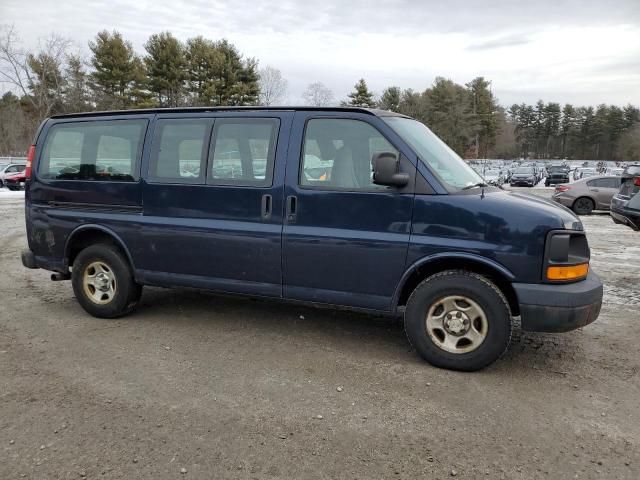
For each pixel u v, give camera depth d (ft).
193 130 15.48
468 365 12.82
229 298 19.65
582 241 12.96
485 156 333.62
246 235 14.58
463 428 10.34
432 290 12.91
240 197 14.67
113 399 11.41
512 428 10.36
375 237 13.25
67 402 11.27
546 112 381.60
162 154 15.88
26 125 165.58
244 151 14.79
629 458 9.39
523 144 391.45
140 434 10.02
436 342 13.12
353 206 13.47
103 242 17.30
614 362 13.80
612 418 10.81
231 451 9.48
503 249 12.31
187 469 8.93
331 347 14.62
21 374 12.70
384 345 14.82
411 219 12.98
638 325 17.01
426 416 10.79
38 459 9.18
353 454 9.43
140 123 16.30
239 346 14.66
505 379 12.60
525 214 12.26
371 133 13.58
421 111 245.45
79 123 17.31
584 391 12.03
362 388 12.05
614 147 357.82
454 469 9.01
